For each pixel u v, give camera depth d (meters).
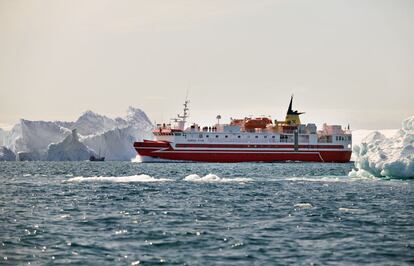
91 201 191.62
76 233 130.50
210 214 161.50
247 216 158.00
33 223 143.88
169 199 198.12
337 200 197.00
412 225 143.00
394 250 115.38
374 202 191.25
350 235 129.50
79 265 104.38
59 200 194.38
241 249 115.62
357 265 104.75
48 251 113.62
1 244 119.12
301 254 111.88
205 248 116.38
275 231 134.00
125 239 124.31
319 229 136.88
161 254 111.56
